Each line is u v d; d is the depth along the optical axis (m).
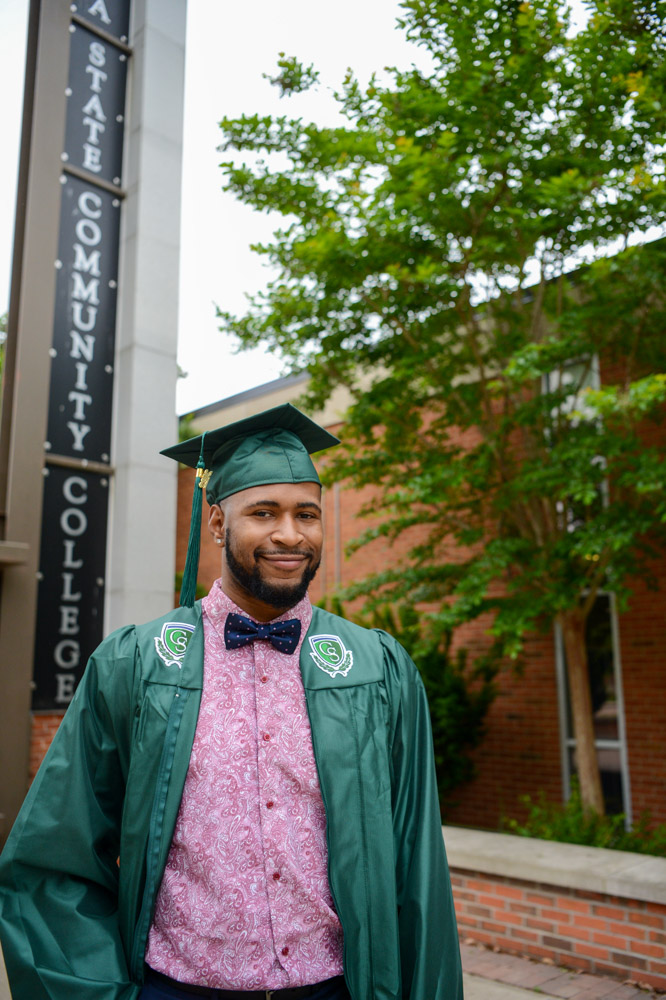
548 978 4.02
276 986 1.46
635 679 6.98
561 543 5.52
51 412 5.71
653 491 5.30
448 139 5.08
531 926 4.35
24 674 5.23
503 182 5.32
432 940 1.54
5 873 1.58
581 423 5.81
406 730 1.75
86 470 5.84
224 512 1.77
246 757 1.58
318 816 1.58
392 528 6.73
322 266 5.63
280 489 1.71
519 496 5.82
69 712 1.71
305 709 1.66
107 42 6.34
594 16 5.01
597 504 6.25
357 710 1.68
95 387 5.98
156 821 1.53
